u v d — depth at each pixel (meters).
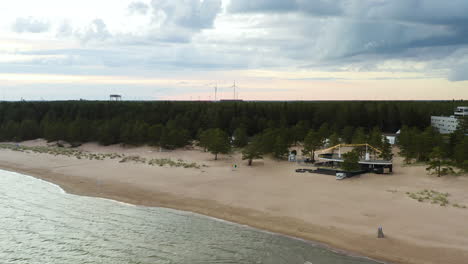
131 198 60.22
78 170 83.94
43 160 98.38
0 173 82.38
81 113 174.38
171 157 106.12
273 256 37.84
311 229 45.31
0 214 51.56
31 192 64.12
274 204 56.12
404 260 36.50
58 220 49.12
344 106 176.00
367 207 53.47
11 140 150.25
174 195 61.88
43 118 171.88
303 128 134.50
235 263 36.31
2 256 38.22
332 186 67.06
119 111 177.88
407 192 60.78
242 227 46.41
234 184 69.94
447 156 90.50
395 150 123.06
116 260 37.12
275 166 90.19
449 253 37.62
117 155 107.44
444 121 153.38
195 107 186.38
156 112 173.88
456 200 55.22
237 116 166.00
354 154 77.81
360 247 39.78
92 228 46.12
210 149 104.44
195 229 45.72
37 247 40.44
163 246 40.53
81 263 36.50
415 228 44.59
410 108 170.38
